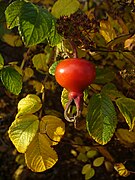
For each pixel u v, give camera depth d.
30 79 0.53
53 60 0.41
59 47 0.33
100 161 0.52
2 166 0.73
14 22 0.28
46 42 0.34
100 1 0.58
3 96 0.61
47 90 0.57
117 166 0.47
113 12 0.46
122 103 0.30
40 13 0.26
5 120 0.61
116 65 0.46
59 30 0.30
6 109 0.60
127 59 0.36
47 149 0.32
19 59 0.57
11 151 0.69
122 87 0.47
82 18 0.32
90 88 0.38
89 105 0.29
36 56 0.43
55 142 0.32
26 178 0.69
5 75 0.31
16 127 0.31
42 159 0.32
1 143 0.66
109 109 0.29
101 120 0.28
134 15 0.46
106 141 0.28
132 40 0.36
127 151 0.58
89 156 0.54
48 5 0.49
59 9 0.33
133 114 0.30
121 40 0.37
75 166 0.72
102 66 0.48
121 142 0.46
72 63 0.26
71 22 0.31
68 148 0.64
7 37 0.48
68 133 0.56
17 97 0.55
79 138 0.55
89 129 0.28
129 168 0.62
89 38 0.34
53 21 0.27
